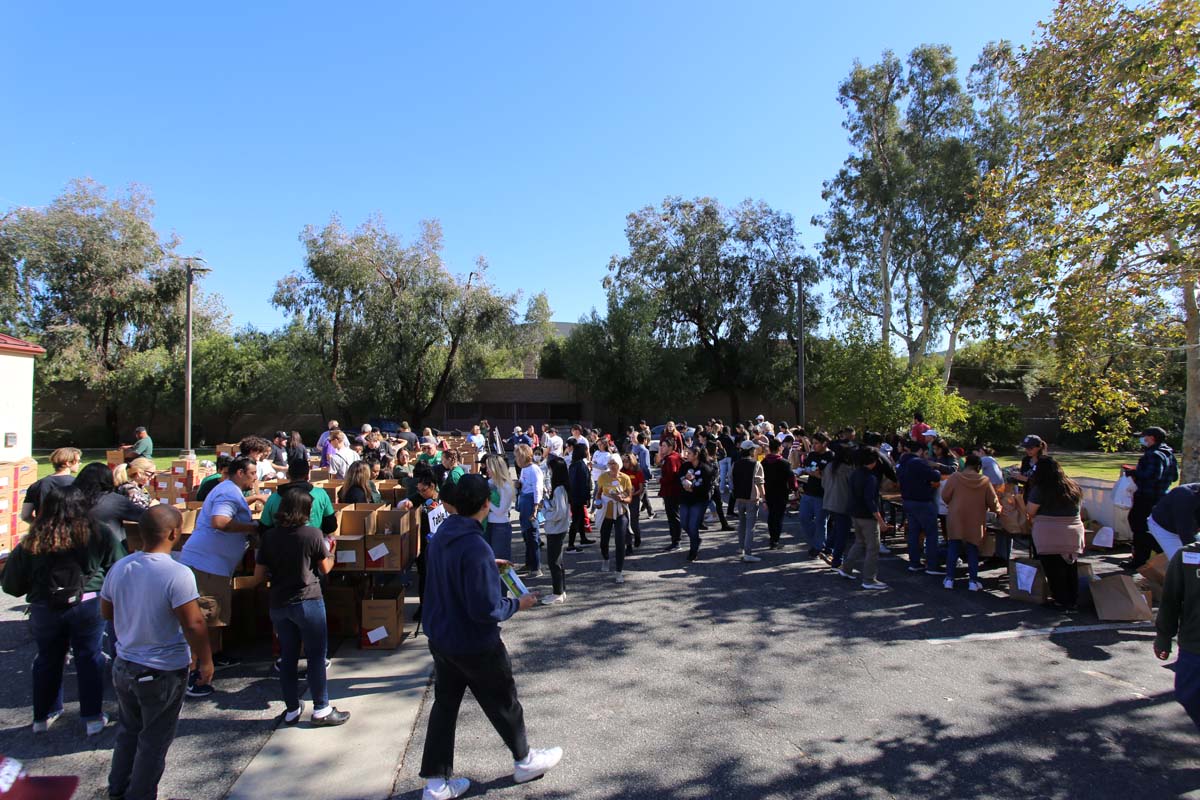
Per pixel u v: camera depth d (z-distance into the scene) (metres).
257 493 6.71
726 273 35.53
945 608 6.90
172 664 3.30
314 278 32.16
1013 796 3.55
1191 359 10.56
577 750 4.05
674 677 5.18
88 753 4.10
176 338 36.78
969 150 27.34
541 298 51.94
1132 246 7.98
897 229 29.31
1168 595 3.46
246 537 5.47
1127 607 6.38
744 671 5.29
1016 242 9.87
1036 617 6.59
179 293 35.91
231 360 36.44
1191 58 7.92
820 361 32.25
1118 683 4.99
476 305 32.97
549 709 4.63
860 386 23.64
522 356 38.12
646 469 13.58
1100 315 8.74
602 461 11.82
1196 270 8.04
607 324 35.12
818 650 5.73
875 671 5.26
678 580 8.11
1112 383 10.05
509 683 3.60
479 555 3.40
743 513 9.16
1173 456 7.91
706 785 3.66
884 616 6.64
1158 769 3.81
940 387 23.72
